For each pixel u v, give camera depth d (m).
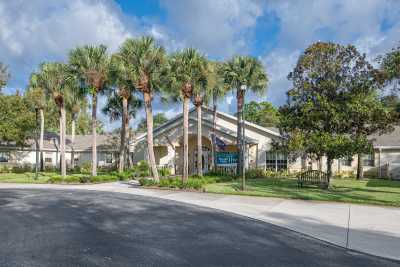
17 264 6.35
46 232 9.07
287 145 19.16
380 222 10.63
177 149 34.72
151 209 12.95
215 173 27.77
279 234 9.12
